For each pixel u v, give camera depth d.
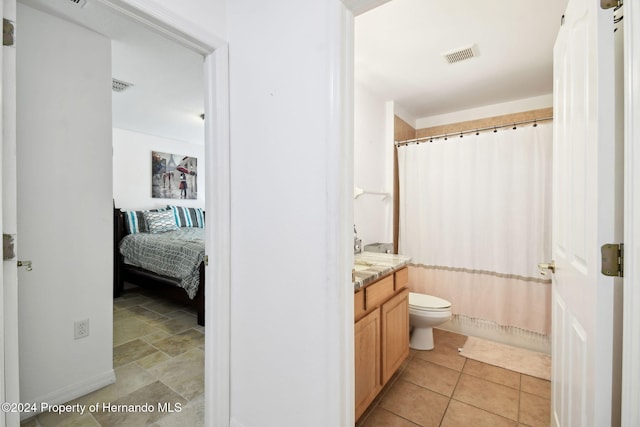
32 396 1.61
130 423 1.57
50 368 1.67
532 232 2.48
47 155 1.65
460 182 2.79
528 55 2.16
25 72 1.57
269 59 1.25
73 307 1.76
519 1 1.62
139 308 3.43
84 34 1.81
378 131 2.88
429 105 3.12
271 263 1.26
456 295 2.82
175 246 3.24
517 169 2.54
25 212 1.58
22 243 1.57
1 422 0.91
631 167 0.67
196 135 4.75
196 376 2.01
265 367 1.30
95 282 1.85
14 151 0.95
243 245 1.38
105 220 1.90
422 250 2.97
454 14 1.73
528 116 2.91
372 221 2.83
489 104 3.08
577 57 0.98
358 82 2.58
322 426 1.11
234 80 1.39
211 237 1.42
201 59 2.35
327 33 1.07
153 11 1.11
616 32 0.82
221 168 1.39
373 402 1.77
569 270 1.08
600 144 0.76
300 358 1.17
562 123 1.20
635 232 0.66
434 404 1.76
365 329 1.56
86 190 1.81
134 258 3.66
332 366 1.08
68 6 1.60
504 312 2.57
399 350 1.99
